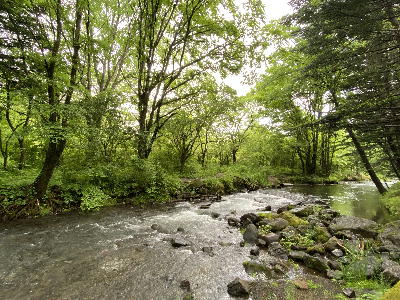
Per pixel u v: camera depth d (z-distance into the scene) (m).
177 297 4.56
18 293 4.71
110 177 12.55
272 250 6.62
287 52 15.03
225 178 18.44
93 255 6.45
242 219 9.47
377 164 10.72
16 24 9.20
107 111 11.10
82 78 12.48
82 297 4.58
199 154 27.61
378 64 8.66
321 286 4.82
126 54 16.59
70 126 10.05
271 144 27.44
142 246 7.09
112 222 9.46
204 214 11.02
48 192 10.69
